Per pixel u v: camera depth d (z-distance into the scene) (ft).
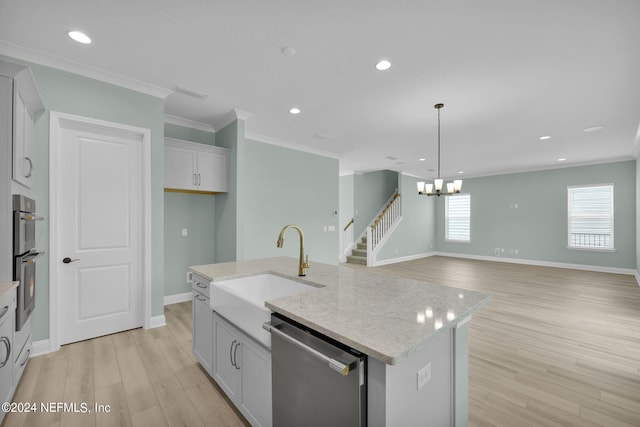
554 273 21.36
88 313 9.21
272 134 15.61
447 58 8.20
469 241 29.30
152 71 9.04
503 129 14.30
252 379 5.31
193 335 7.88
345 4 6.18
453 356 4.45
